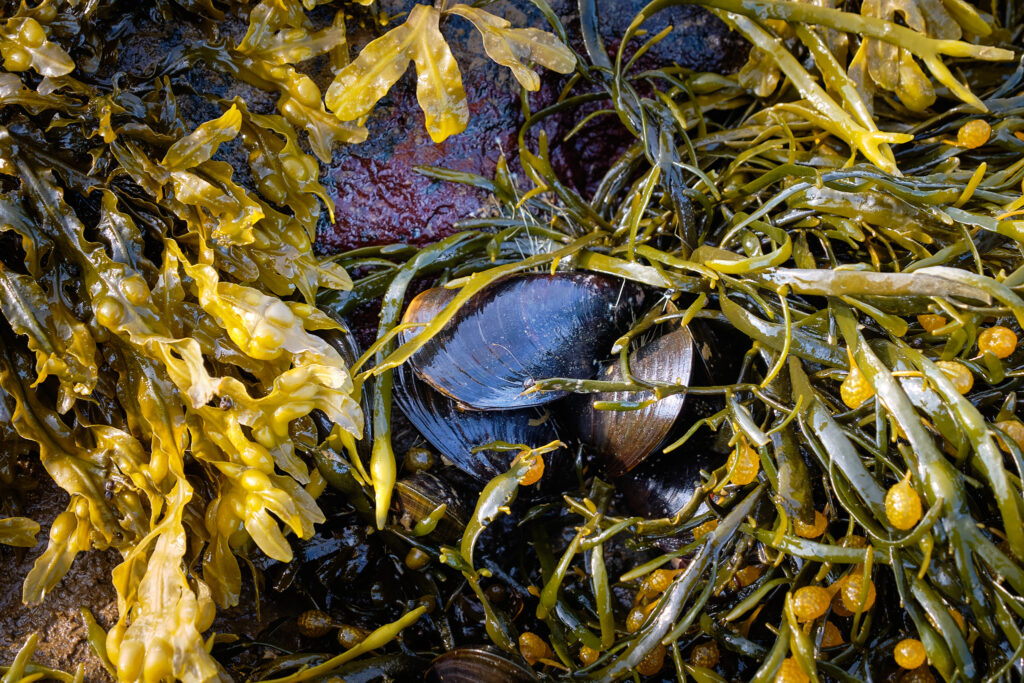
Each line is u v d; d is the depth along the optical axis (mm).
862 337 362
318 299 406
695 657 387
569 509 414
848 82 401
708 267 385
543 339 393
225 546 364
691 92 434
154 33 397
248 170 404
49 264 360
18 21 354
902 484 347
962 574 346
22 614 385
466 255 413
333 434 390
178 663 342
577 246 392
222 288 356
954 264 385
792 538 359
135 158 365
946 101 432
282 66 381
